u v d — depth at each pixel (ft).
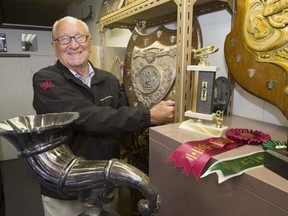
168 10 3.50
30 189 8.39
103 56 5.28
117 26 4.95
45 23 14.21
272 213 1.36
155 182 2.44
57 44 3.73
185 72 2.62
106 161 1.64
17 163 10.95
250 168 1.57
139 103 3.57
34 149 1.61
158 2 2.94
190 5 2.53
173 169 2.15
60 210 3.67
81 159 1.72
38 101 3.33
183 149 1.95
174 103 2.83
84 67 3.83
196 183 1.92
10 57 11.19
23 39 11.66
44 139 1.63
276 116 2.67
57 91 3.22
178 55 2.64
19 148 1.66
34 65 11.76
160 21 4.24
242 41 2.59
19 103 11.68
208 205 1.84
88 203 1.71
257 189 1.44
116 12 4.14
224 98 2.71
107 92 4.06
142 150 3.93
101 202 1.71
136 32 3.91
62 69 3.65
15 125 1.74
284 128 2.52
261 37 2.39
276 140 1.99
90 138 3.58
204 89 2.36
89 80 3.95
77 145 3.43
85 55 3.78
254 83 2.50
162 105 2.91
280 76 2.26
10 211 7.05
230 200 1.64
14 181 9.06
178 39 2.61
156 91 3.25
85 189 1.62
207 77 2.33
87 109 3.02
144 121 2.94
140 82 3.58
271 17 2.30
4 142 11.27
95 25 7.91
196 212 1.97
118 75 5.13
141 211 1.65
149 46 3.50
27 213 6.96
